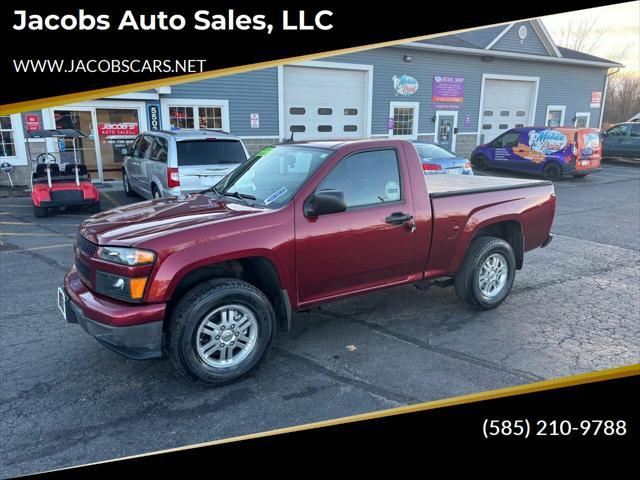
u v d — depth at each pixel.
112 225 3.65
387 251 4.21
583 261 6.79
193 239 3.36
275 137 15.74
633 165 21.45
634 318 4.82
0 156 12.58
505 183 5.31
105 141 13.52
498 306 5.11
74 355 4.03
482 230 5.14
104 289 3.37
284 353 4.09
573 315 4.90
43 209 9.43
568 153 15.32
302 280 3.85
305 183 3.84
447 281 4.95
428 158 10.85
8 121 12.45
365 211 4.05
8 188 12.62
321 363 3.93
